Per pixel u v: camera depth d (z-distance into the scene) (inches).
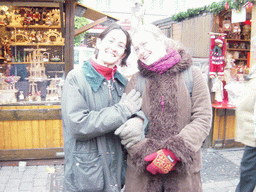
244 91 97.2
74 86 60.1
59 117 151.7
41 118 150.2
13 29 168.1
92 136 58.1
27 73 162.6
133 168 63.1
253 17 151.7
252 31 152.6
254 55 118.6
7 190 123.3
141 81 64.0
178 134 56.3
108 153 62.6
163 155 54.6
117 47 61.8
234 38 199.3
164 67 58.9
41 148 152.6
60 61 169.5
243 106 95.0
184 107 59.2
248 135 91.9
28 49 163.0
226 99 202.5
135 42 62.0
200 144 56.9
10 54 166.6
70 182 60.6
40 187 126.7
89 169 59.8
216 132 185.9
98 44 64.1
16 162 152.3
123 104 59.7
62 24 143.3
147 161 56.6
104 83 63.4
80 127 56.6
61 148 154.0
